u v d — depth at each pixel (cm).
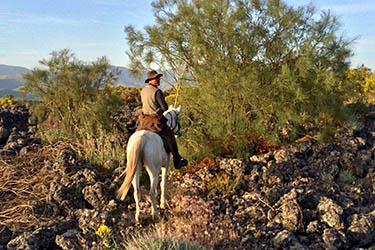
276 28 869
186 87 940
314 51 805
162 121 618
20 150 955
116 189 685
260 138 911
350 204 618
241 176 757
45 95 1204
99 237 554
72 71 1175
